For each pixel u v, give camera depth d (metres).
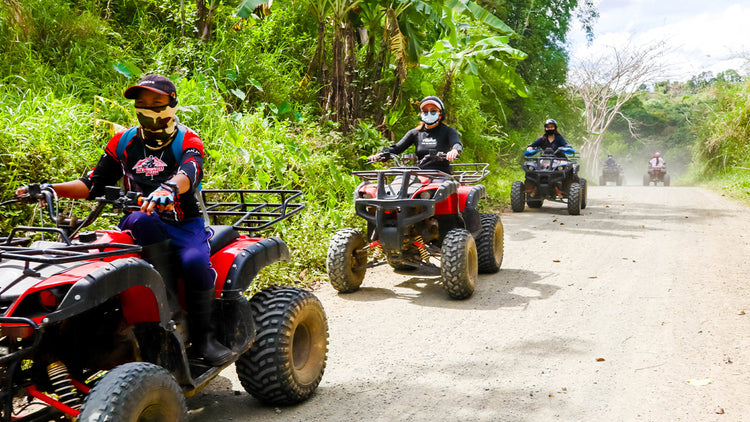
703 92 28.17
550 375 4.31
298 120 9.97
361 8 11.80
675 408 3.74
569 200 12.85
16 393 2.75
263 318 3.69
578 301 6.18
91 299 2.54
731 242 9.28
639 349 4.79
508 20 24.95
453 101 15.42
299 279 6.92
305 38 12.89
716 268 7.47
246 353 3.65
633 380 4.19
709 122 26.95
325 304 6.17
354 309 5.98
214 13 10.98
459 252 6.11
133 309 3.01
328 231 8.23
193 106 8.19
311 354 3.98
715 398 3.87
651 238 9.78
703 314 5.62
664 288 6.60
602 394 3.98
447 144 7.60
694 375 4.25
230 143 8.07
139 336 3.09
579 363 4.52
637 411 3.72
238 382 4.27
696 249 8.76
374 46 12.52
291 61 12.30
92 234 3.03
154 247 3.14
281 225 7.44
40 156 6.04
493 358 4.65
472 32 15.62
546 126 14.15
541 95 25.66
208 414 3.72
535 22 25.22
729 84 26.38
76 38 8.90
